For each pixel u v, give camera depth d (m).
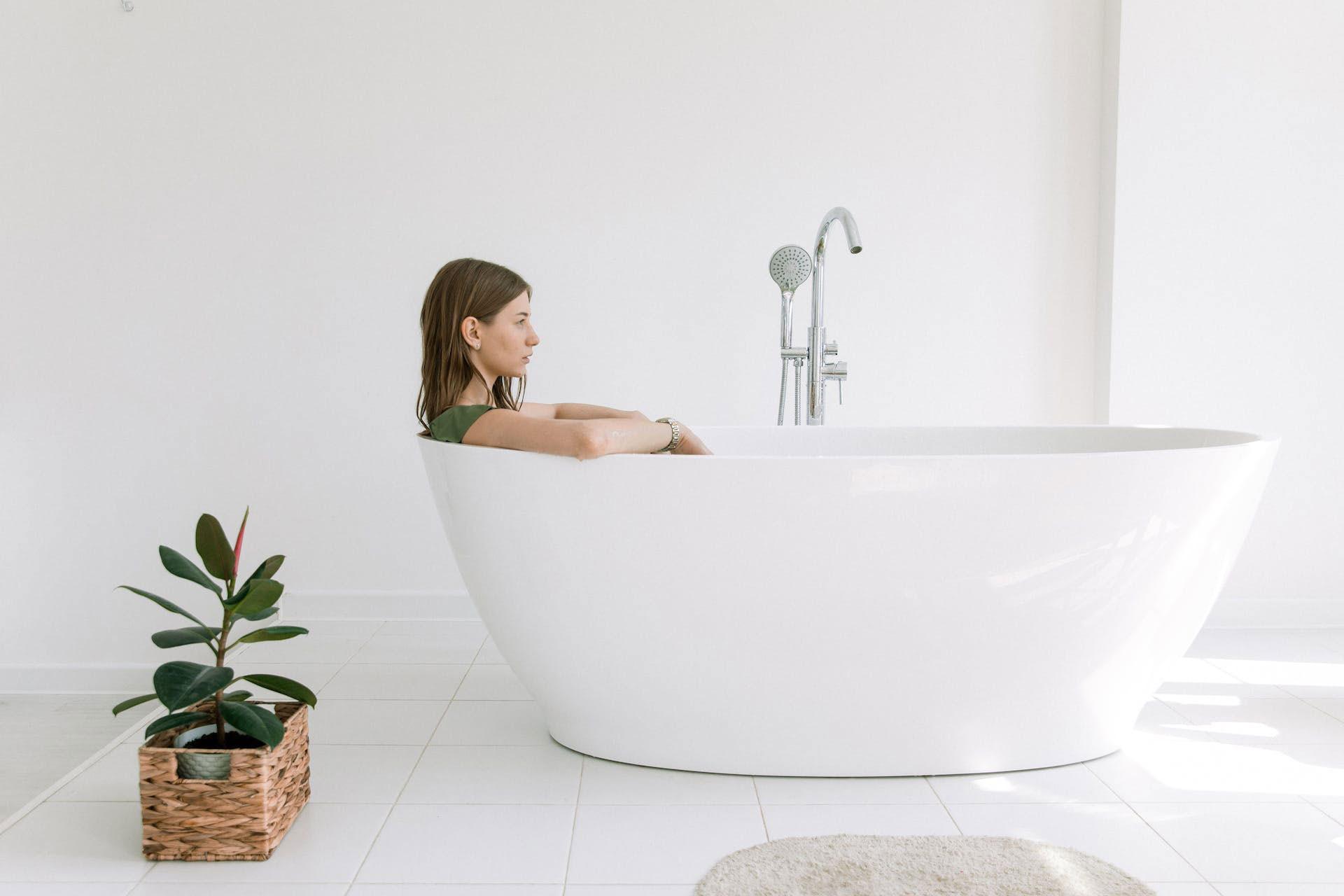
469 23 2.81
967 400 2.90
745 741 1.71
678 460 1.55
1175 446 2.22
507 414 1.67
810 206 2.85
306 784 1.62
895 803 1.62
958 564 1.56
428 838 1.51
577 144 2.83
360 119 2.82
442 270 1.83
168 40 2.80
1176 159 2.77
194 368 2.86
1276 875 1.40
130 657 2.93
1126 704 1.78
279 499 2.88
